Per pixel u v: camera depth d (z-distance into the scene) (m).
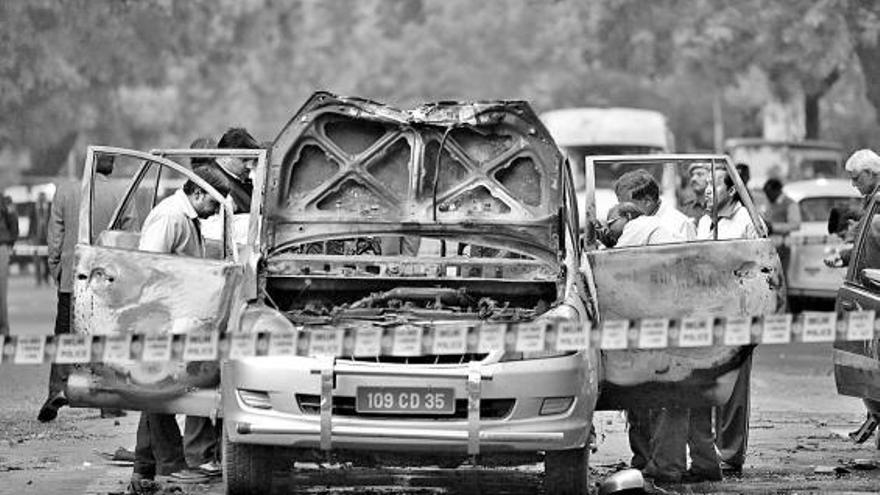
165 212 31.70
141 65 124.06
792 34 106.69
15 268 143.75
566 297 29.70
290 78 180.50
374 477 32.22
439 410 27.88
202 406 30.03
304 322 29.61
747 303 30.64
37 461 34.75
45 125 123.12
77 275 30.34
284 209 31.69
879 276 33.09
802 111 148.75
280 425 27.97
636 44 112.69
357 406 27.88
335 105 31.42
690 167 36.59
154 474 31.81
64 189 41.31
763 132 173.25
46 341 27.50
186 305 30.17
